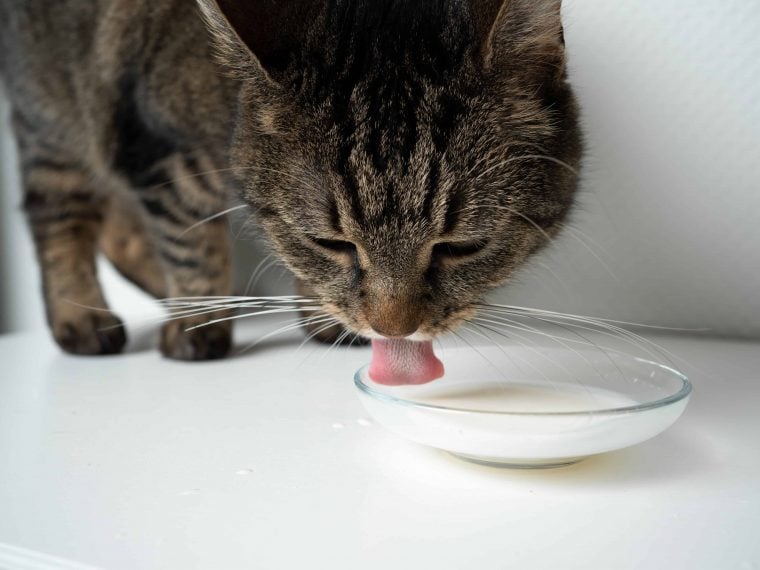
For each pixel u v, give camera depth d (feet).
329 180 0.74
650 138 1.12
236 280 1.41
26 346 1.20
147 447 0.70
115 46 1.07
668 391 0.71
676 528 0.53
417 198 0.72
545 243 0.88
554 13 0.75
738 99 1.07
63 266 1.22
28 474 0.64
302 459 0.67
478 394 0.73
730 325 1.16
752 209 1.10
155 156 1.06
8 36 1.21
